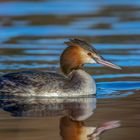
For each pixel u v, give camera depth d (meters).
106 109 14.31
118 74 18.81
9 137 11.88
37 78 16.03
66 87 15.91
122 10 32.88
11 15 31.06
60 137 11.91
